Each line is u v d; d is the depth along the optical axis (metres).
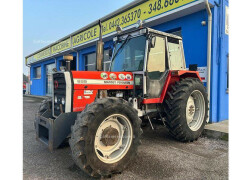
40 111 3.50
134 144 2.85
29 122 5.86
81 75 3.06
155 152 3.43
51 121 2.83
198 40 5.35
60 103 3.14
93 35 8.78
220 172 2.71
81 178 2.55
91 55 10.33
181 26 5.75
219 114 5.29
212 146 3.76
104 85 3.23
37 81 17.23
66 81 2.96
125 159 2.74
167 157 3.21
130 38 3.88
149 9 6.09
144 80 3.50
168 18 5.86
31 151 3.47
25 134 4.56
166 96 4.00
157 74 3.77
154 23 6.31
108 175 2.57
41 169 2.78
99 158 2.52
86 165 2.38
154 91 3.69
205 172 2.71
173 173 2.68
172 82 4.11
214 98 5.17
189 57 5.58
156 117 4.23
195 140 4.13
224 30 5.34
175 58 4.28
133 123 2.85
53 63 14.87
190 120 4.17
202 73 5.25
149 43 3.44
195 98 4.26
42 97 14.24
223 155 3.31
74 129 2.45
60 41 11.80
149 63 3.62
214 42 5.08
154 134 4.54
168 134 4.54
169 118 3.79
